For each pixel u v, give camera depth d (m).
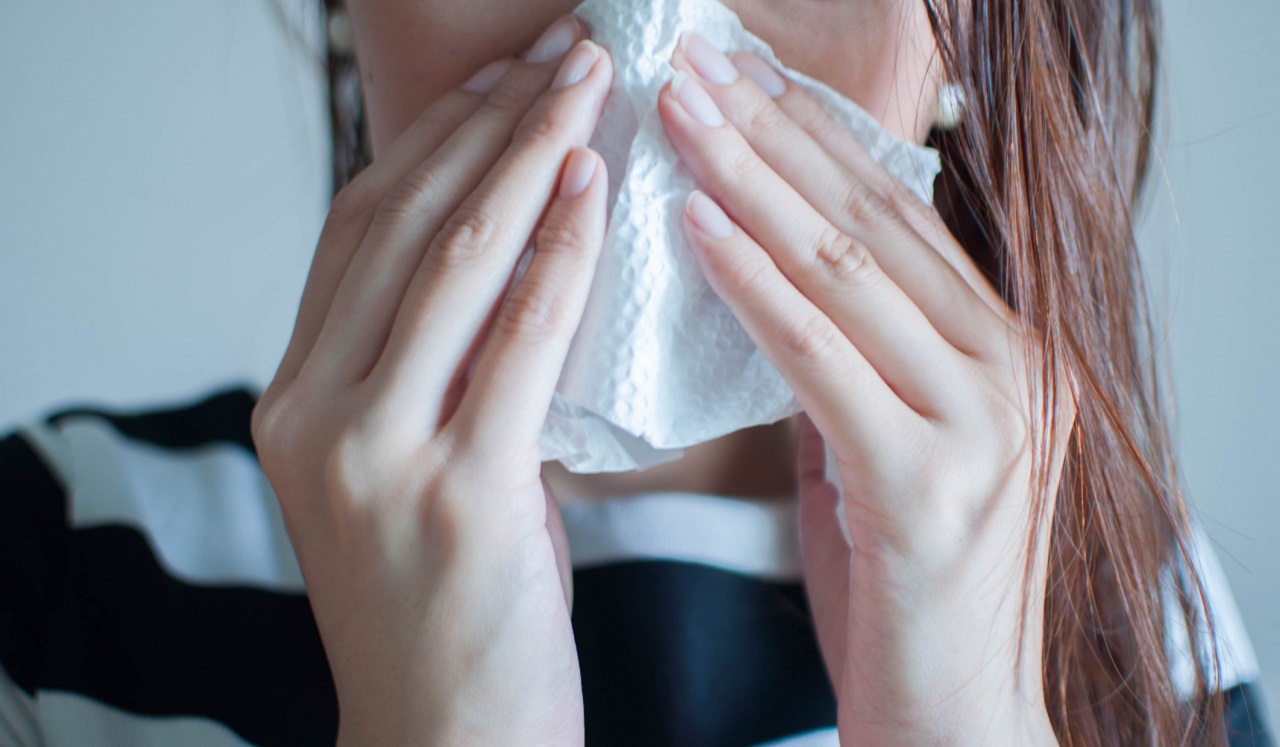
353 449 0.39
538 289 0.39
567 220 0.39
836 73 0.41
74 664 0.46
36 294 0.68
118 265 0.69
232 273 0.70
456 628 0.39
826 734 0.45
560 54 0.40
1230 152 0.69
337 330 0.40
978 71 0.42
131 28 0.65
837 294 0.40
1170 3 0.67
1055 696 0.48
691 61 0.40
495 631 0.39
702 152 0.40
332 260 0.42
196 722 0.46
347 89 0.52
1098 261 0.45
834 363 0.39
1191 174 0.70
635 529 0.46
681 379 0.41
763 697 0.45
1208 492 0.76
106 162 0.67
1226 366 0.73
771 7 0.41
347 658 0.40
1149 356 0.50
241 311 0.71
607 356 0.40
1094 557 0.47
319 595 0.40
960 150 0.45
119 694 0.46
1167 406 0.54
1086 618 0.48
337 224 0.42
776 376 0.42
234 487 0.49
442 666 0.39
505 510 0.39
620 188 0.41
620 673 0.45
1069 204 0.43
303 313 0.42
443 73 0.42
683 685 0.45
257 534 0.49
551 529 0.44
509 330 0.39
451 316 0.40
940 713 0.40
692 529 0.46
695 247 0.40
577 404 0.41
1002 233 0.43
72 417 0.52
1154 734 0.46
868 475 0.40
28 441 0.51
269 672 0.46
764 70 0.41
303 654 0.46
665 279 0.40
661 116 0.40
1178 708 0.47
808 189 0.41
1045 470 0.41
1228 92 0.69
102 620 0.47
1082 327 0.43
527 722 0.40
